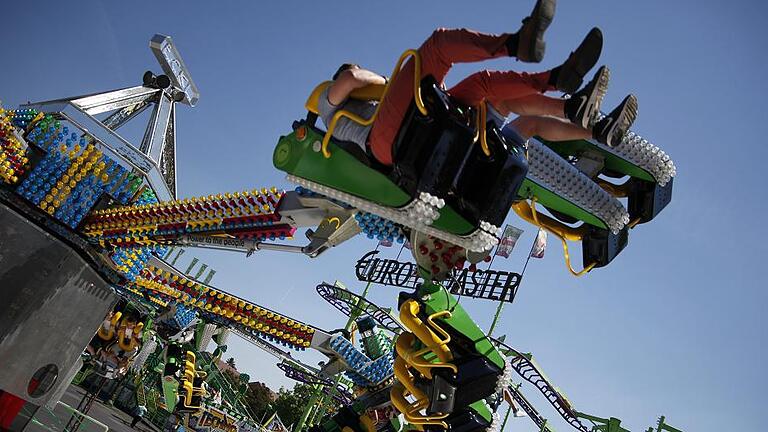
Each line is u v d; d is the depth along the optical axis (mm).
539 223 5309
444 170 3668
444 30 3426
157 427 33031
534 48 2971
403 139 3674
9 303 11328
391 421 9797
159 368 34000
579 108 3334
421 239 5719
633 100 3520
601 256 5098
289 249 9703
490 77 3498
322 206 8047
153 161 13102
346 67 4480
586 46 2979
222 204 10000
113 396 35344
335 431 10000
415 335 5863
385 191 4043
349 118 4305
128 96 15102
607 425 29016
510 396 6281
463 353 5832
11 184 11953
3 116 11656
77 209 12297
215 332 24281
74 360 12805
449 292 6012
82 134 12516
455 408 5641
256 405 68500
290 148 4906
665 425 31328
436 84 3559
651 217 5039
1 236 11297
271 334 15680
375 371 13641
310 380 27453
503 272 6250
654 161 4793
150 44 15680
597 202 4750
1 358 11219
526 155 4094
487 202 3877
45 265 11766
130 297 19359
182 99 16594
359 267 8070
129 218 11836
